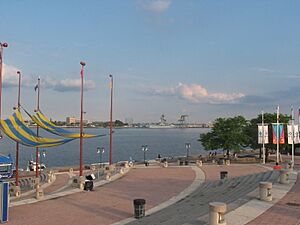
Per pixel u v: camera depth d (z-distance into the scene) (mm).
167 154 130250
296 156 76688
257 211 17000
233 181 32625
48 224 20172
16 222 20609
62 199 27766
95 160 109688
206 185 34344
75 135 45062
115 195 29516
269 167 52188
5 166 49438
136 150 148875
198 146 177625
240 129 73438
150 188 33312
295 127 48531
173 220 18141
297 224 14883
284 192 21766
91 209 24031
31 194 33250
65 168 65375
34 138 37375
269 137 55781
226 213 16609
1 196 20656
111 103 53531
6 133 34781
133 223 19953
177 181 38250
